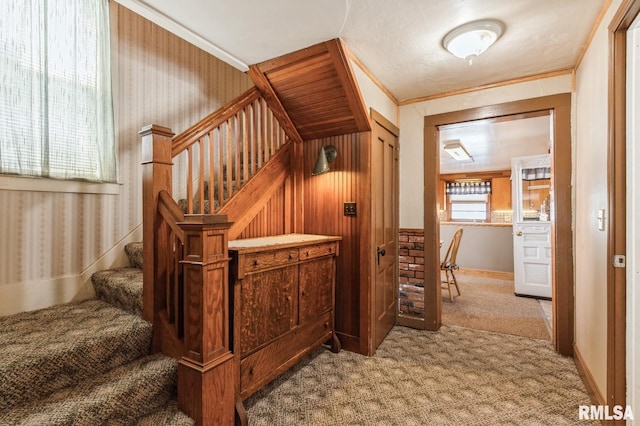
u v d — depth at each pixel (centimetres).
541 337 288
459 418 174
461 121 293
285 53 221
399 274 327
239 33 197
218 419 154
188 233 155
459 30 192
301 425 168
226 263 160
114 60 248
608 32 163
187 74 309
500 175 732
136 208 263
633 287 153
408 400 190
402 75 259
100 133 230
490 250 579
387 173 293
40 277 206
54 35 204
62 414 127
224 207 213
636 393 152
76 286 222
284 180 271
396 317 322
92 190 231
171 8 173
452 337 289
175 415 153
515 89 269
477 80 271
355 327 259
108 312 196
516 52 222
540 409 182
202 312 149
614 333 158
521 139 436
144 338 174
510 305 392
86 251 230
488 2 167
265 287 190
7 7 184
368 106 251
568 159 249
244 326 175
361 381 212
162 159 175
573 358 243
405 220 324
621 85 157
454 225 614
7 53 185
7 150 188
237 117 228
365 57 228
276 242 206
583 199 222
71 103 213
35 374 136
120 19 252
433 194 309
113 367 161
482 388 203
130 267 249
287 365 206
